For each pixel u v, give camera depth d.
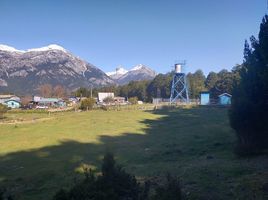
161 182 19.50
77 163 31.72
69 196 10.34
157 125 57.25
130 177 11.45
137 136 46.81
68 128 57.25
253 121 25.84
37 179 26.62
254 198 15.56
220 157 27.11
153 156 31.95
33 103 163.38
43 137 49.12
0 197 11.87
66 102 161.62
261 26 26.00
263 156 24.64
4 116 87.69
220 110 74.31
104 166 11.50
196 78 170.50
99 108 100.25
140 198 11.08
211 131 44.81
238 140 27.78
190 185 18.72
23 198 21.14
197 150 32.41
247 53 27.86
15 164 33.72
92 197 10.19
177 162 27.36
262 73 25.78
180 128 51.41
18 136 51.94
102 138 46.31
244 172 20.48
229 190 17.17
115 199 10.37
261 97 26.14
